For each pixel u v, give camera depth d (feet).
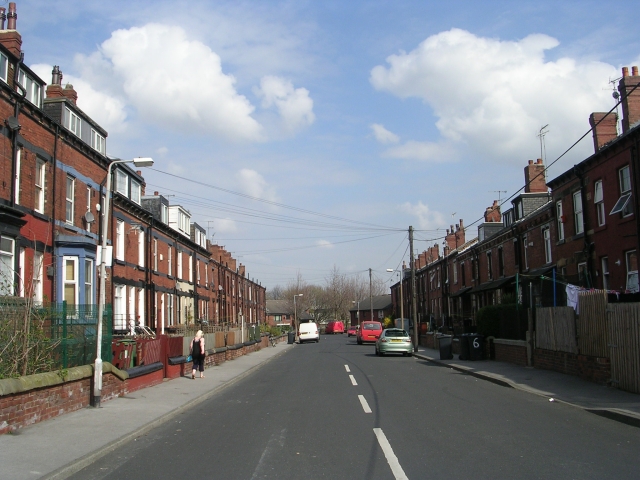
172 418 41.96
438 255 197.67
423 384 58.75
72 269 66.13
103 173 80.79
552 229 92.02
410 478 23.43
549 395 46.14
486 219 141.69
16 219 53.26
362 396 49.83
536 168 110.52
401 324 187.52
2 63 55.36
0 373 35.40
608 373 48.47
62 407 40.37
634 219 67.10
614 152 71.67
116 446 31.78
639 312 42.78
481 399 46.57
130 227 91.61
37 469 25.89
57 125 65.10
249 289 236.02
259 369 87.10
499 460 26.09
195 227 146.30
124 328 84.07
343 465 25.99
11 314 37.37
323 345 176.76
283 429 35.53
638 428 33.04
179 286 123.95
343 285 406.62
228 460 27.96
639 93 71.36
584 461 25.62
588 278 76.54
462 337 87.20
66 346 42.73
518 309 75.36
